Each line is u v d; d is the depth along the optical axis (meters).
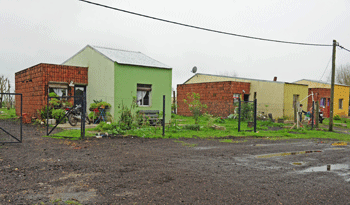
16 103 18.72
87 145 8.23
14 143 8.27
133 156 6.84
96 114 14.34
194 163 6.30
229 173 5.48
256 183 4.86
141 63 15.76
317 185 4.88
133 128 11.67
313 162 6.89
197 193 4.23
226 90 22.52
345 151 8.84
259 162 6.68
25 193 4.04
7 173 5.02
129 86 14.95
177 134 11.20
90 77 16.55
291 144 10.09
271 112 21.67
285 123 19.28
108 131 10.65
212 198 4.04
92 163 5.95
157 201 3.85
